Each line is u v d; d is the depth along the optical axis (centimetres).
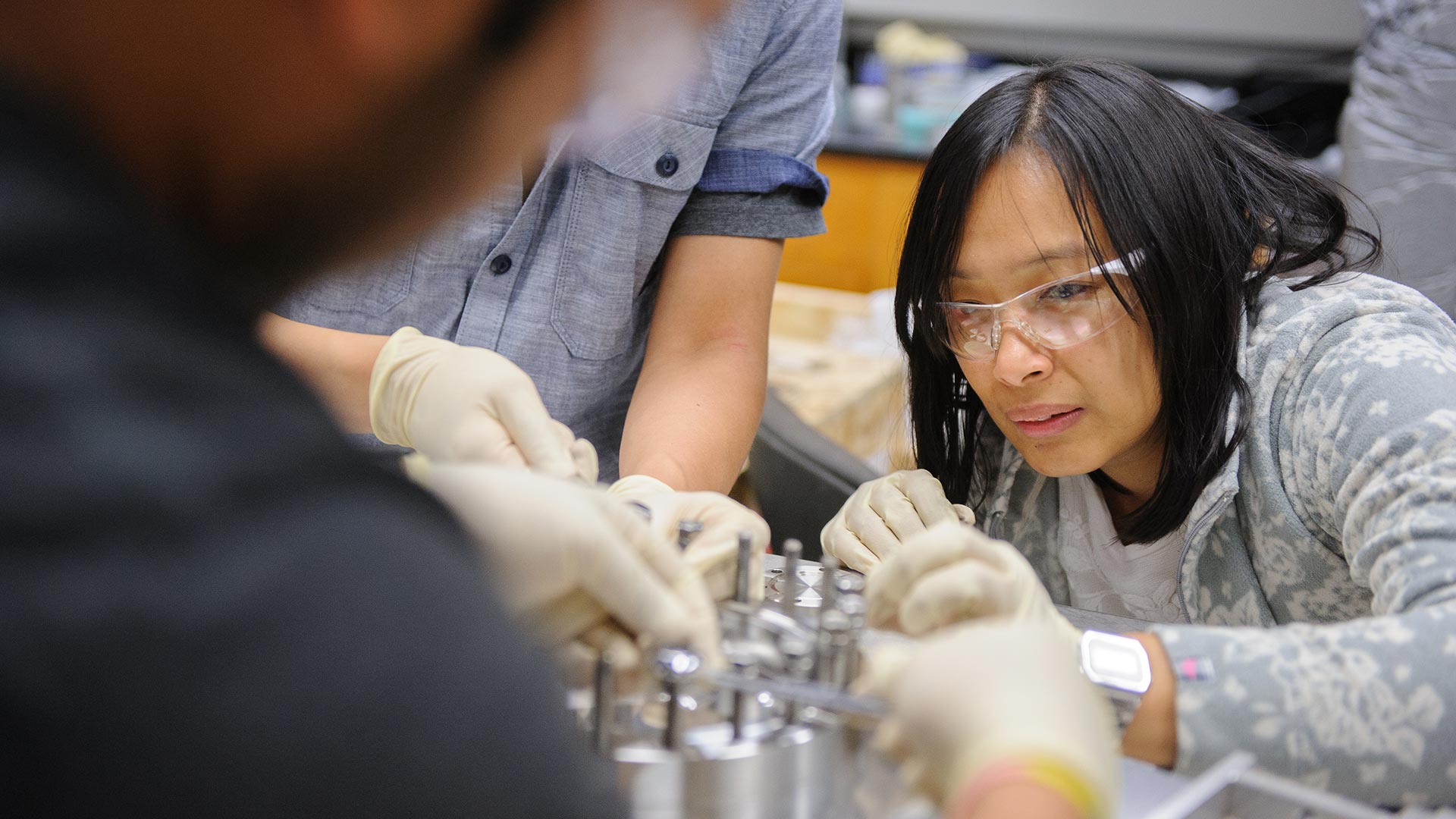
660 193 131
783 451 161
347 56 33
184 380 29
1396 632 82
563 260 133
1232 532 120
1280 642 82
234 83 33
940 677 49
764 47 132
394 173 37
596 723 54
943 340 119
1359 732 78
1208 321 113
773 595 79
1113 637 83
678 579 63
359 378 119
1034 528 139
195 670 26
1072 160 109
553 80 38
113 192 31
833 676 59
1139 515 123
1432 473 94
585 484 86
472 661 29
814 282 437
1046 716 46
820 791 56
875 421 230
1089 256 110
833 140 424
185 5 31
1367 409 103
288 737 27
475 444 91
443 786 28
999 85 117
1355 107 246
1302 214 123
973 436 136
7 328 27
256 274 39
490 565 34
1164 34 480
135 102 32
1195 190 111
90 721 26
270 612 27
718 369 129
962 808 43
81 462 27
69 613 26
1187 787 57
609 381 143
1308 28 459
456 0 33
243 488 28
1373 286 117
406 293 132
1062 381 112
